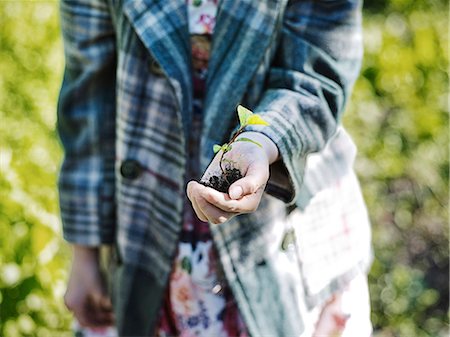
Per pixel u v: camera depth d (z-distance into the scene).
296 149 1.09
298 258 1.23
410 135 2.70
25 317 1.83
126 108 1.23
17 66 2.20
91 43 1.28
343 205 1.27
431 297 2.78
